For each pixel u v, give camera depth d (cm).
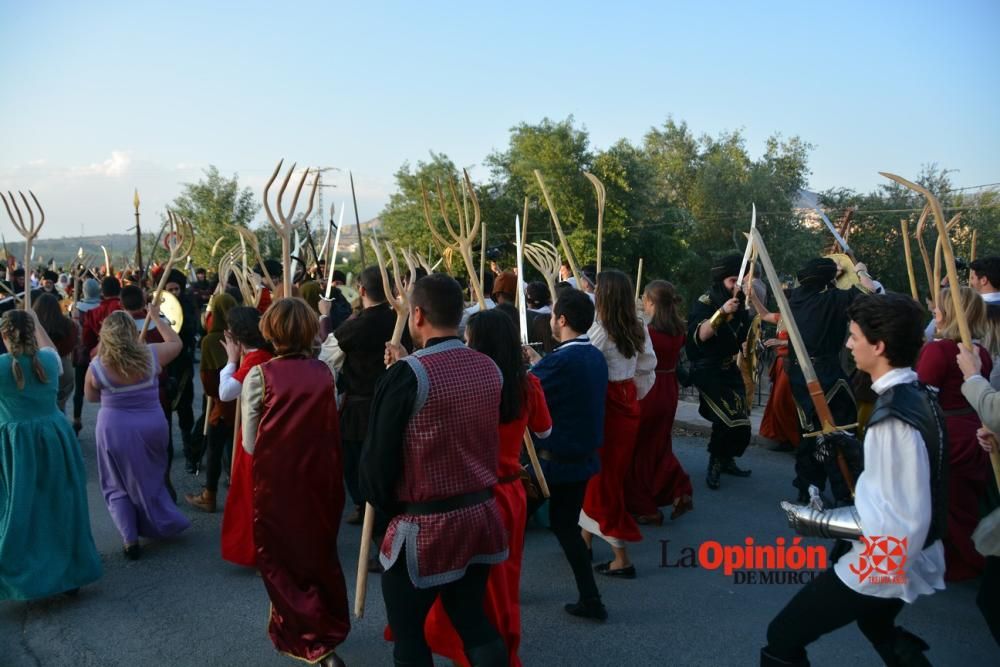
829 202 3278
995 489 421
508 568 314
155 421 481
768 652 274
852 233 2984
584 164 3572
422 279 276
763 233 4025
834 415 536
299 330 352
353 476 487
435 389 258
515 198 3578
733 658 361
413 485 261
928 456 244
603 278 432
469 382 265
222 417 558
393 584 267
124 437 470
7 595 395
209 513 567
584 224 3559
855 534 253
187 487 627
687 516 551
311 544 339
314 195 416
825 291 544
